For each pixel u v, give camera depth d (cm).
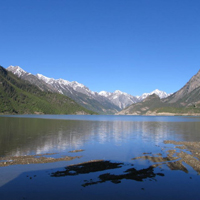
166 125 13700
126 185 2559
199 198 2238
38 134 7444
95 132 8638
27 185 2548
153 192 2377
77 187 2492
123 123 16025
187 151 4672
